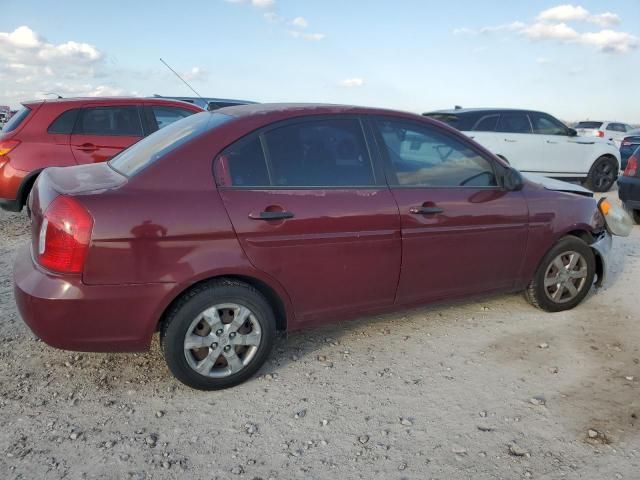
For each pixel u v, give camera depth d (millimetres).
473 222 3643
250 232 2891
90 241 2562
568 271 4250
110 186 2738
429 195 3488
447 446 2635
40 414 2764
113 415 2789
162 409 2861
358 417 2852
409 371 3348
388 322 4066
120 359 3352
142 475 2369
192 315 2848
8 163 6141
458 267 3680
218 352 2979
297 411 2891
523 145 10102
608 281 5148
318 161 3189
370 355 3543
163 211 2703
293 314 3195
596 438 2727
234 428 2727
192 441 2613
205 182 2850
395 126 3512
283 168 3074
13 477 2307
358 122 3381
